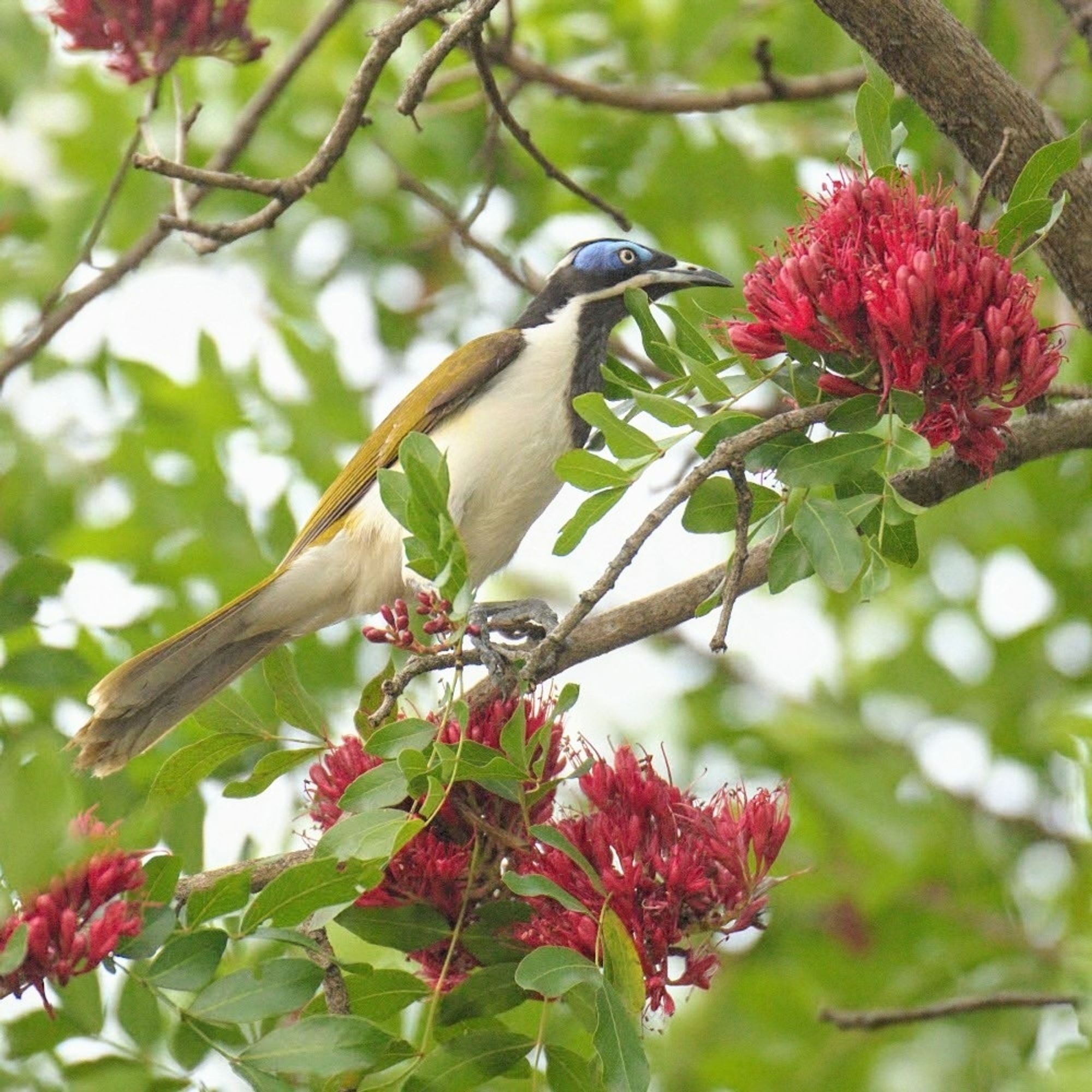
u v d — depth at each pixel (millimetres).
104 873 7055
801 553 7586
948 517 15008
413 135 15477
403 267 16078
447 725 7684
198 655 10547
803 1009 13734
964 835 14273
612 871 7332
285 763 8102
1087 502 14953
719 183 14672
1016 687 14844
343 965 7746
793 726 14125
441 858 7852
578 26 15172
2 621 10664
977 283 7371
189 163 15492
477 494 11336
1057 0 11023
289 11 15656
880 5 8484
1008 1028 13195
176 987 7066
